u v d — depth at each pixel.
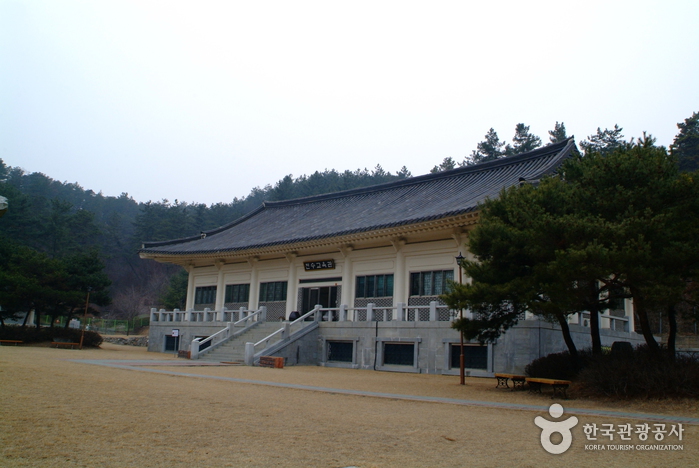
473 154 90.25
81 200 187.50
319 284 38.12
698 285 16.80
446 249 31.45
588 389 17.48
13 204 91.81
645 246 15.61
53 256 97.06
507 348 25.55
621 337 32.81
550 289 17.08
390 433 10.91
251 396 15.21
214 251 42.09
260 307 39.44
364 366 30.30
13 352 28.80
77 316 64.75
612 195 17.42
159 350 43.38
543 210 18.00
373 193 46.81
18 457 8.03
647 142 19.05
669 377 15.86
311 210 49.22
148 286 120.62
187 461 8.25
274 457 8.70
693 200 16.95
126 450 8.69
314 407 13.82
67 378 16.58
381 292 34.44
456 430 11.50
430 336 28.17
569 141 35.81
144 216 129.12
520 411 14.50
